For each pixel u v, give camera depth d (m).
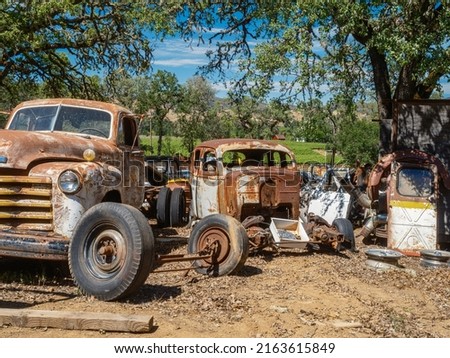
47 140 6.70
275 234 8.84
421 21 11.55
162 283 6.87
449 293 7.24
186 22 16.55
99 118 8.43
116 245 5.71
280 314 5.66
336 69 12.74
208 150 10.18
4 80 23.31
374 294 6.95
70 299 5.74
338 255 9.51
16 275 6.61
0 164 6.10
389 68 15.38
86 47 21.39
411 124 12.14
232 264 7.32
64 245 5.89
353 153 35.88
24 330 4.78
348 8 11.06
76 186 6.18
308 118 13.01
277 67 12.62
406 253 10.42
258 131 30.83
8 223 6.09
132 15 16.53
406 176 10.78
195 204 10.46
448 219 11.36
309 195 12.27
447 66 11.12
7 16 17.39
